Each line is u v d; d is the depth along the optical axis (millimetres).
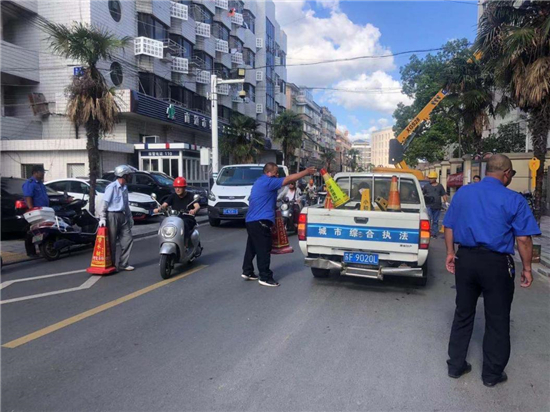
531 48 9391
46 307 5316
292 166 57469
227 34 36688
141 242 10680
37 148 19594
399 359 3871
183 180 7305
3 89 22109
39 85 22250
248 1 42875
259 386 3340
